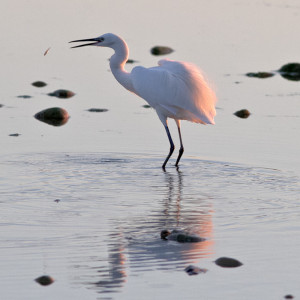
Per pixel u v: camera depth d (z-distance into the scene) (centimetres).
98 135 1597
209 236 991
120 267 876
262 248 943
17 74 2125
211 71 2228
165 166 1387
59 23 2758
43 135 1584
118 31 2670
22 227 1016
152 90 1414
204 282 835
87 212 1092
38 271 862
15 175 1288
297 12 3088
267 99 1948
